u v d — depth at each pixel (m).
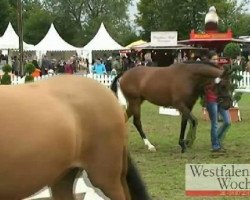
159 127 15.73
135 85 12.38
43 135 4.10
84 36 79.75
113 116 4.57
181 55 40.16
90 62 40.22
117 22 81.12
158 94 11.89
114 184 4.66
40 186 4.21
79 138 4.41
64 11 81.06
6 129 3.96
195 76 11.29
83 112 4.43
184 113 11.47
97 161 4.55
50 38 39.75
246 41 42.72
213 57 12.88
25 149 4.02
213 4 63.88
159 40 38.25
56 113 4.22
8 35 36.56
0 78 20.06
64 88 4.45
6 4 75.50
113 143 4.58
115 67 33.22
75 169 4.68
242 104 22.48
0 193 4.04
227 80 11.15
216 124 11.43
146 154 11.47
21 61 29.38
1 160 3.94
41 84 4.43
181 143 11.59
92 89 4.55
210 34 42.75
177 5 59.31
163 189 8.01
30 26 78.88
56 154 4.18
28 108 4.10
